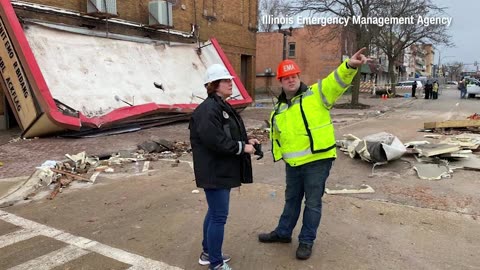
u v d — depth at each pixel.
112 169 7.67
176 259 3.96
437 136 11.73
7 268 3.78
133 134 11.55
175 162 8.35
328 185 6.52
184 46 16.55
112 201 5.80
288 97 4.00
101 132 11.24
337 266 3.77
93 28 13.88
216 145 3.27
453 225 4.78
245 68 24.19
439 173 7.02
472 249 4.12
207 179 3.43
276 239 4.31
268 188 6.42
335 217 5.07
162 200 5.84
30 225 4.88
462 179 6.79
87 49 12.51
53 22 12.40
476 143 9.16
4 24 10.45
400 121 16.86
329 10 24.56
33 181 6.44
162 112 13.17
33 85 10.06
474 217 5.04
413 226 4.75
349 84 3.71
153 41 15.37
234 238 4.45
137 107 12.29
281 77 3.87
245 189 6.36
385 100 32.78
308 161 3.87
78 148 9.37
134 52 14.10
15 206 5.61
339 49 39.69
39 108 10.12
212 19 20.09
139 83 13.27
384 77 62.19
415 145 8.60
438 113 20.80
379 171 7.39
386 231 4.61
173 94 14.17
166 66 14.96
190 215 5.20
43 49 11.18
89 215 5.23
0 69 11.00
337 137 12.05
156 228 4.77
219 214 3.54
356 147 8.24
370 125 15.30
